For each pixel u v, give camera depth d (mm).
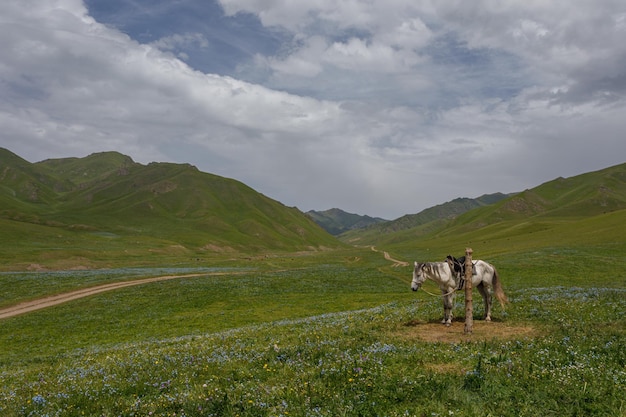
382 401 9367
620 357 11797
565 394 9328
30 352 30438
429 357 12719
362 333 17812
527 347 13484
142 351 20250
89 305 46875
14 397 12703
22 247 125125
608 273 51562
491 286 19672
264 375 12281
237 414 9312
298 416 8969
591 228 102562
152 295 51281
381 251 175375
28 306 49094
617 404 8812
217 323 37250
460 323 19297
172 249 161750
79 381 13984
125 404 10805
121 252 133875
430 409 8859
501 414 8617
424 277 19391
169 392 11539
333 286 57906
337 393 9977
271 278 65500
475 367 11203
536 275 53625
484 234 188750
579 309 20641
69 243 145500
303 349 14945
